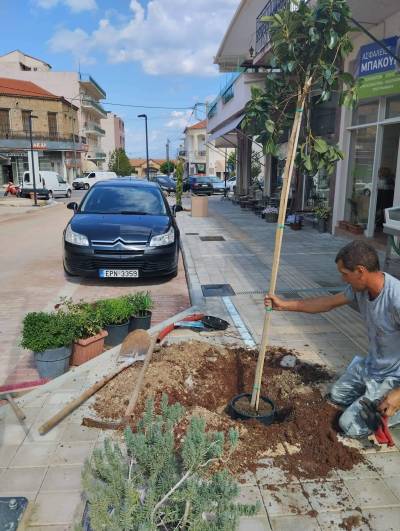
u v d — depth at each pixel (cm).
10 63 5809
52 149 4938
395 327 285
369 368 319
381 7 806
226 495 183
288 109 323
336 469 283
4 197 3319
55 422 327
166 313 612
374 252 274
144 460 190
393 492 264
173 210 960
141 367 403
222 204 2462
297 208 1488
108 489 179
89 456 294
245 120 317
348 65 1020
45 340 395
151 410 218
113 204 850
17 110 4647
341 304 316
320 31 280
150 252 726
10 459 293
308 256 942
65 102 5059
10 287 743
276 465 285
